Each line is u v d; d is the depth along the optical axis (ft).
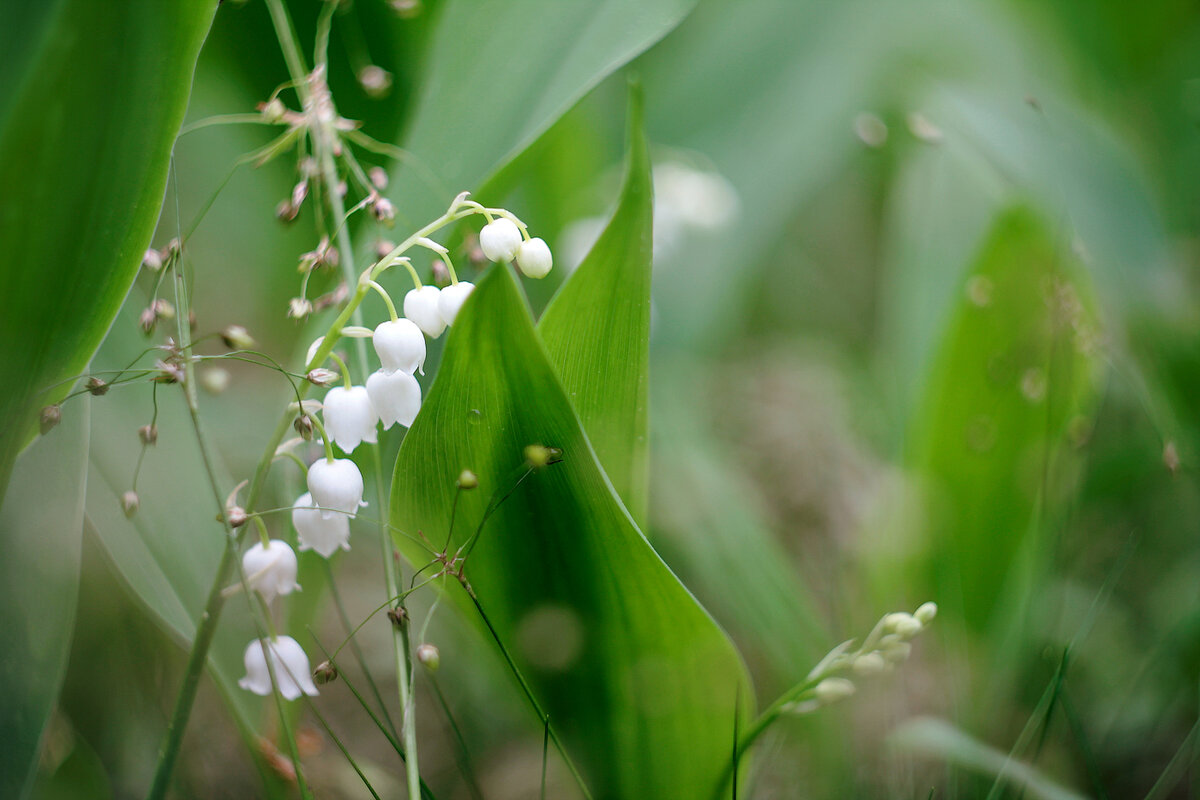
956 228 1.78
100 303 1.19
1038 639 1.49
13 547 1.22
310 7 1.51
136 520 1.31
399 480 1.21
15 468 1.23
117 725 1.39
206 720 1.43
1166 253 1.58
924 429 1.52
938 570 1.51
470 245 1.29
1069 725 1.42
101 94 1.15
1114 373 1.75
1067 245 1.48
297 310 1.23
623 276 1.21
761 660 1.54
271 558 1.22
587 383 1.24
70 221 1.16
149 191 1.18
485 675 1.48
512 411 1.18
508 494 1.20
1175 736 1.49
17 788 1.20
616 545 1.20
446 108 1.35
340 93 1.52
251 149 1.69
